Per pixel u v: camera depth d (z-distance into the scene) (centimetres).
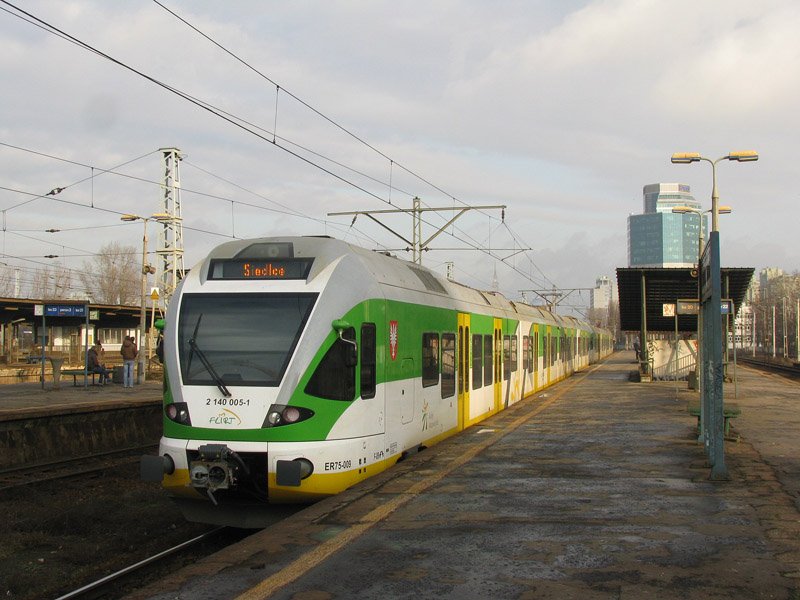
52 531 1050
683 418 1744
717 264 995
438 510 838
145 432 1959
